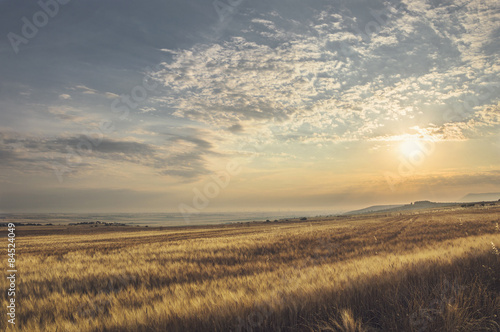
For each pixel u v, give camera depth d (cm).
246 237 3303
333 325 422
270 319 438
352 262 927
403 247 1602
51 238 6153
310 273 738
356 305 488
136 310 504
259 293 531
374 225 4531
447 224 3628
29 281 1015
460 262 683
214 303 494
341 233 3175
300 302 476
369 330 426
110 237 5850
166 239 4406
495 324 414
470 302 458
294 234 3300
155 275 1053
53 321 548
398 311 444
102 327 451
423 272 604
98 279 1025
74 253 2412
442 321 411
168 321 441
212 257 1670
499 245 876
